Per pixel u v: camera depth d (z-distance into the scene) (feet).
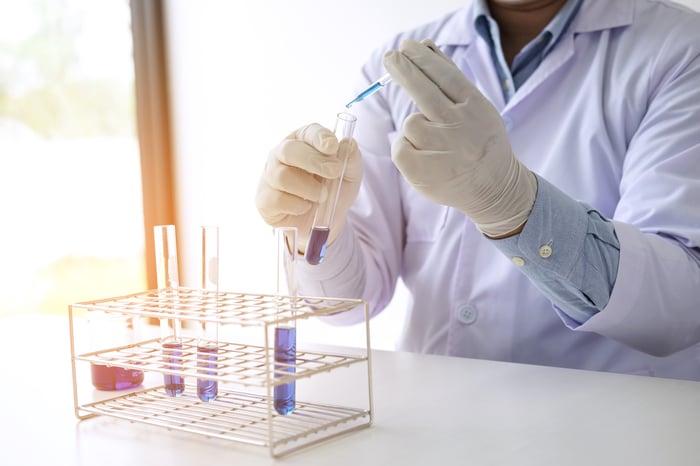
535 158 5.53
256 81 12.46
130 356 3.64
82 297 18.07
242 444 2.97
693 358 5.18
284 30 12.03
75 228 18.29
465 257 5.59
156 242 3.84
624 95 5.23
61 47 18.22
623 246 4.31
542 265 4.22
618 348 5.19
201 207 13.32
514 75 5.80
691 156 4.73
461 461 2.75
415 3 10.59
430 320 5.82
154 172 13.30
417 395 3.73
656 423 3.21
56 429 3.28
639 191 4.86
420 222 6.00
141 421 3.24
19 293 18.04
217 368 3.40
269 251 12.55
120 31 17.66
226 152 12.94
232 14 12.60
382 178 6.13
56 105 18.47
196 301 3.59
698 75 4.98
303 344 5.23
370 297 6.02
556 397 3.66
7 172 18.19
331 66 11.60
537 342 5.36
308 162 4.09
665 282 4.34
